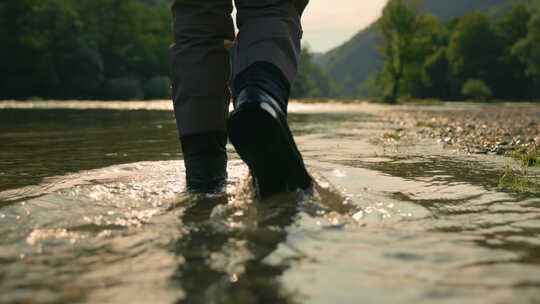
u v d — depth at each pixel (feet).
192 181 5.02
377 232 3.04
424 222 3.36
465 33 219.41
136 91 143.33
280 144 3.89
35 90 128.36
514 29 219.82
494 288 2.04
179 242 2.79
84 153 8.35
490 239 2.89
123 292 2.02
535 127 18.26
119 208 3.74
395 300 1.91
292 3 5.02
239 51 4.75
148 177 5.39
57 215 3.49
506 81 211.61
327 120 22.98
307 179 4.38
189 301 1.92
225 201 4.00
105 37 169.07
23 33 128.26
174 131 14.49
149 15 212.02
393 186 4.94
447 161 7.40
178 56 5.13
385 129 16.19
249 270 2.29
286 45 4.76
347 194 4.30
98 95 139.95
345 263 2.39
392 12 140.67
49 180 5.26
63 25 135.23
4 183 5.06
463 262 2.41
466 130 16.05
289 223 3.21
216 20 5.11
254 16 4.80
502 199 4.29
